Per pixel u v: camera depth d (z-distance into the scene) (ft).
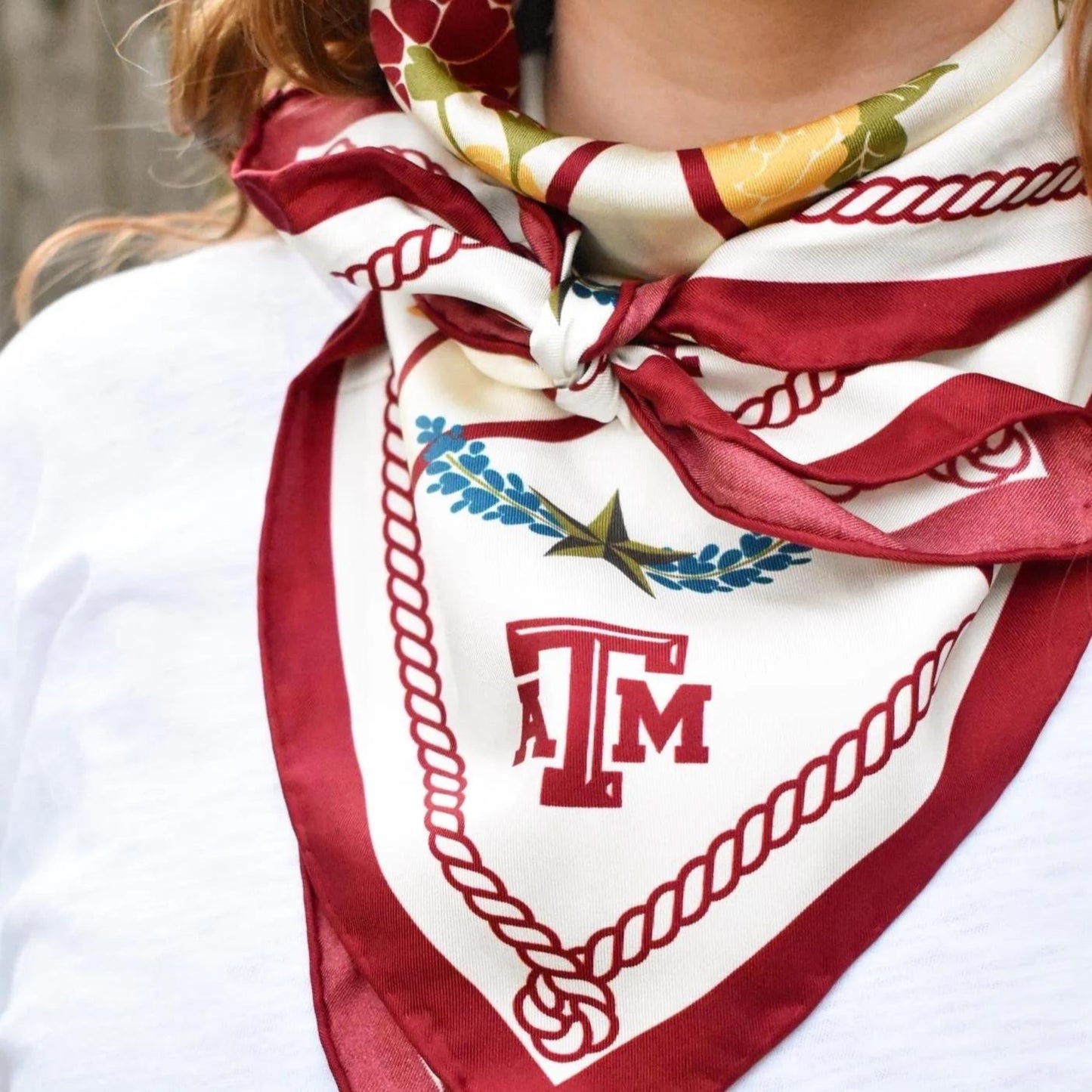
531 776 2.01
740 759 1.98
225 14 2.73
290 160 2.63
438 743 2.13
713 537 2.13
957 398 2.03
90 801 2.36
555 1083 1.94
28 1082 2.25
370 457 2.45
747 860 1.95
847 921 1.94
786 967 1.93
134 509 2.60
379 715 2.19
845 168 2.07
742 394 2.21
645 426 2.15
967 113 2.06
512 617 2.09
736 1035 1.93
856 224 2.08
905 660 1.97
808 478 2.05
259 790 2.25
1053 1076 1.90
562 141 2.21
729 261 2.14
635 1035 1.94
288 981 2.12
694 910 1.95
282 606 2.33
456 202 2.28
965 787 1.98
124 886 2.26
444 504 2.20
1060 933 1.93
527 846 1.99
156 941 2.20
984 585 2.00
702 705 2.00
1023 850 1.96
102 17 3.08
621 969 1.96
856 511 2.10
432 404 2.33
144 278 2.90
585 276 2.36
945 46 2.12
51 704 2.50
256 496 2.52
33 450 2.78
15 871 2.52
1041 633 2.05
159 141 5.42
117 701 2.41
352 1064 2.02
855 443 2.10
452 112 2.30
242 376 2.67
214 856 2.23
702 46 2.19
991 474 2.06
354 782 2.13
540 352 2.15
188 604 2.43
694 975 1.94
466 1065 1.96
